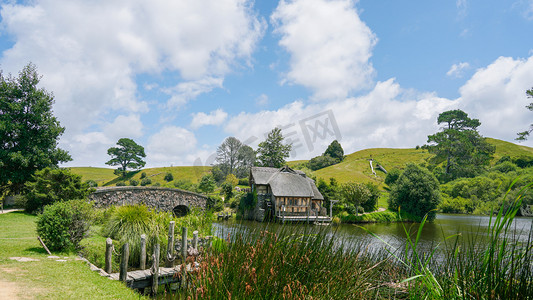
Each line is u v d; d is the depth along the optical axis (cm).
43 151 2286
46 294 581
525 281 276
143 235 998
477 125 8712
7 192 2256
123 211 1250
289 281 323
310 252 384
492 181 5256
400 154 8650
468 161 7312
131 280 854
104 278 761
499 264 286
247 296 292
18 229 1280
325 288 352
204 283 311
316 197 3183
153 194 2406
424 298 343
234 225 436
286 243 382
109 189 2091
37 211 1727
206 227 1136
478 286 306
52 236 949
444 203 5119
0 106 2200
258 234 395
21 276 674
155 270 846
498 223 284
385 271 507
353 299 370
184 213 2491
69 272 753
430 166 7694
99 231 1341
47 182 1762
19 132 2192
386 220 3700
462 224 3281
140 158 8069
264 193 2691
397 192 4353
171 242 1066
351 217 3534
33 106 2259
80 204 1071
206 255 362
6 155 2125
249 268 323
